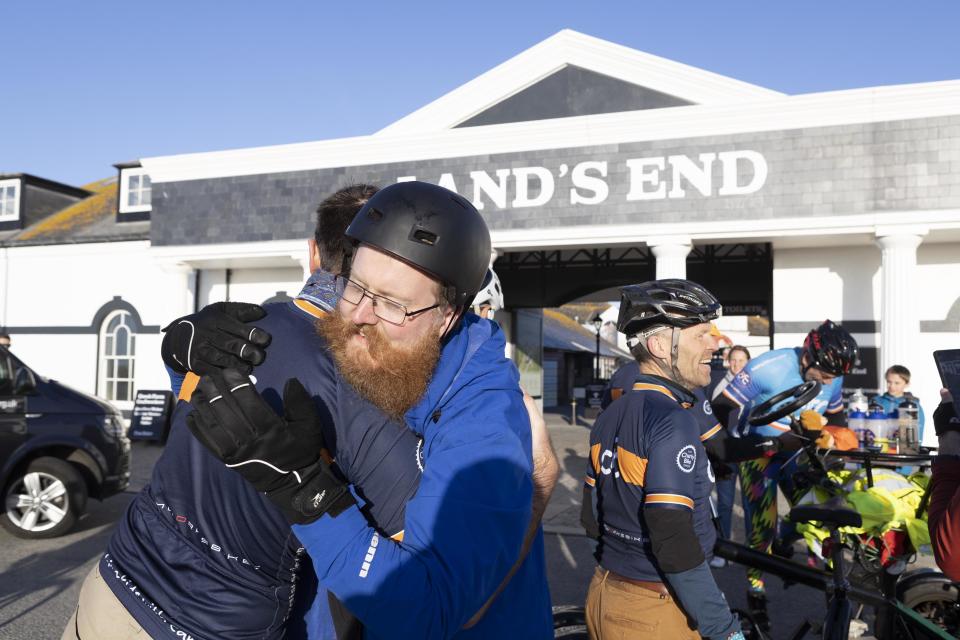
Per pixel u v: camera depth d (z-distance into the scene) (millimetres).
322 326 1107
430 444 1094
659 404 2010
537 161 11258
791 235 10219
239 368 940
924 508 2852
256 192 12789
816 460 3066
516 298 15953
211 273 14656
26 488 6230
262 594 1123
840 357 3557
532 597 1396
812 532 3127
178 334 1034
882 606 2412
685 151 10570
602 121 10875
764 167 10227
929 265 10969
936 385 10828
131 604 1118
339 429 1102
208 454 1122
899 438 4152
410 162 11898
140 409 13039
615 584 2055
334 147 12234
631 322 2148
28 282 15352
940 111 9523
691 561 1798
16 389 5973
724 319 28234
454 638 1252
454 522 981
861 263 11344
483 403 1123
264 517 1096
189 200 13203
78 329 14969
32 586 4832
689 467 1868
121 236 14688
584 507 2262
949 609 2883
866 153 9828
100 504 7664
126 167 15625
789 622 4141
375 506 1102
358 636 1128
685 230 10539
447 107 12016
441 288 1083
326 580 947
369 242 1055
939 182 9523
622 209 10844
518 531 1056
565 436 14750
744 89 10672
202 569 1106
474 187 11539
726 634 1812
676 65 10945
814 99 9938
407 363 1058
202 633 1096
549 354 29328
